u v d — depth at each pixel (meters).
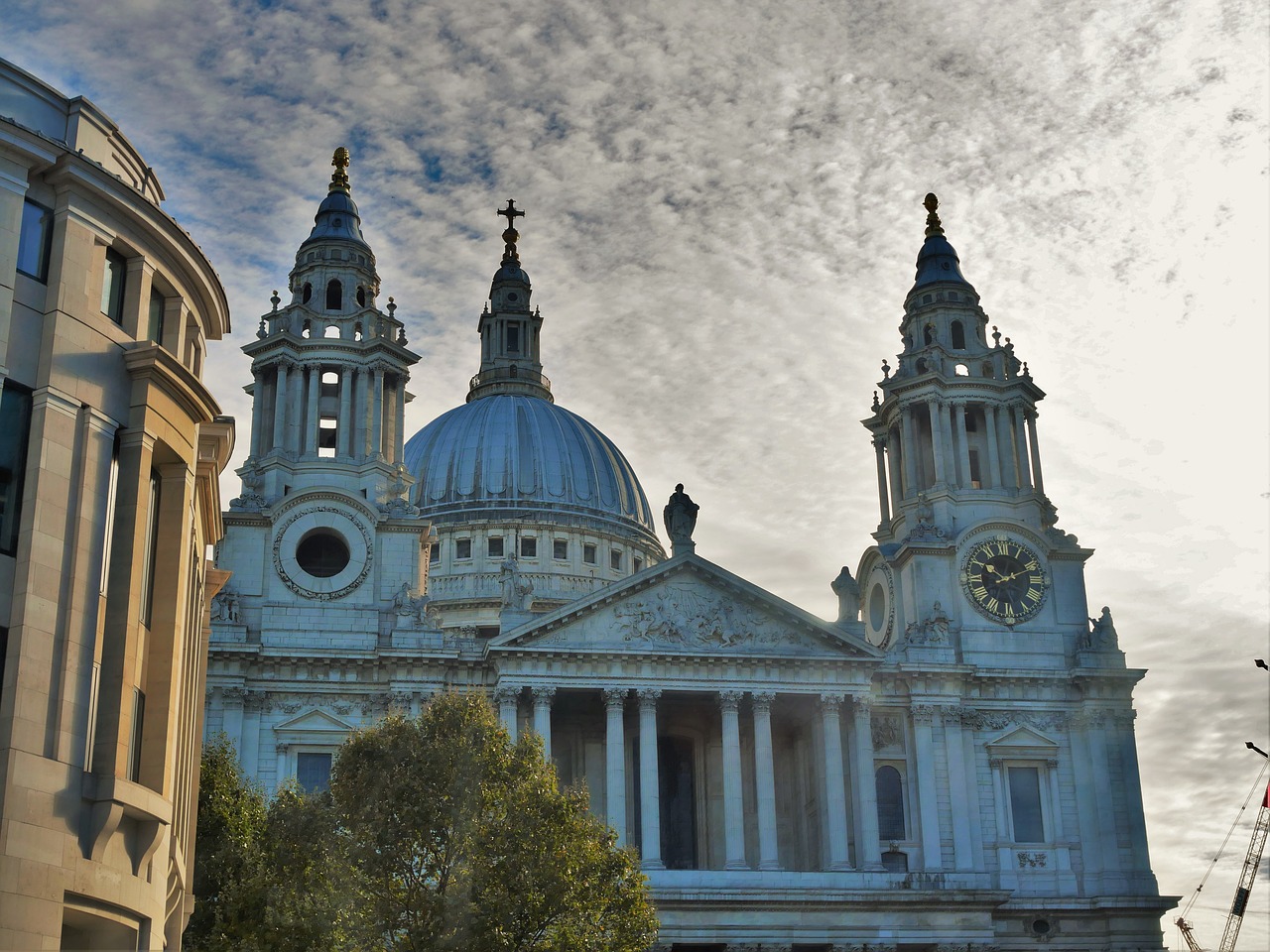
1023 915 107.88
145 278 51.16
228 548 106.00
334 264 117.88
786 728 114.31
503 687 102.00
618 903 74.38
